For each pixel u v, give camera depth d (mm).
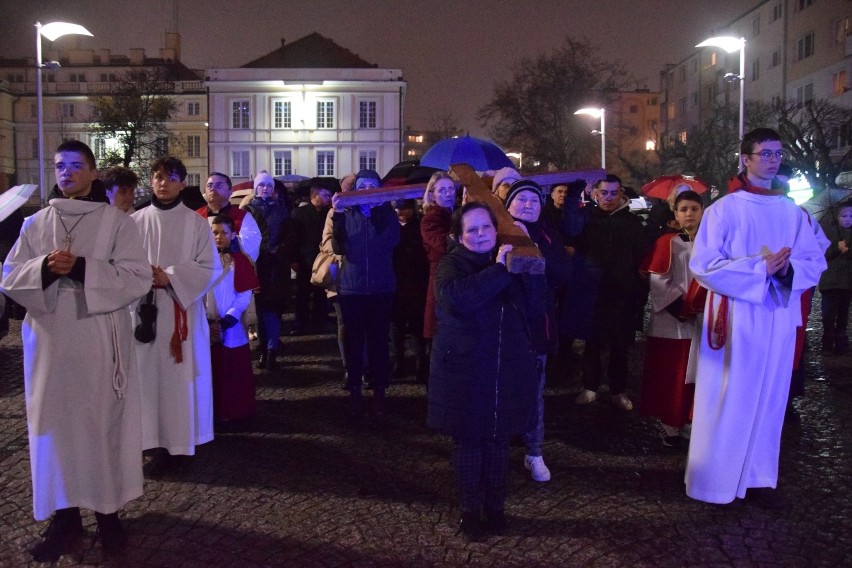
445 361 3822
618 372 6387
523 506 4336
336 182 10016
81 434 3771
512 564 3648
